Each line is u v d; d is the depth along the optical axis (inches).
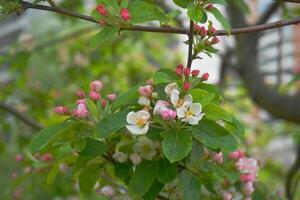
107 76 133.9
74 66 137.7
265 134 156.4
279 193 69.4
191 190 49.6
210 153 51.6
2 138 124.6
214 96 47.4
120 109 50.0
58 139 50.2
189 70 48.4
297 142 124.7
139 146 49.7
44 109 125.9
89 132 49.9
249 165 56.8
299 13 92.0
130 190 49.1
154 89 49.9
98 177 53.7
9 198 98.7
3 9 49.0
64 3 119.2
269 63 155.2
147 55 158.9
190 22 48.8
